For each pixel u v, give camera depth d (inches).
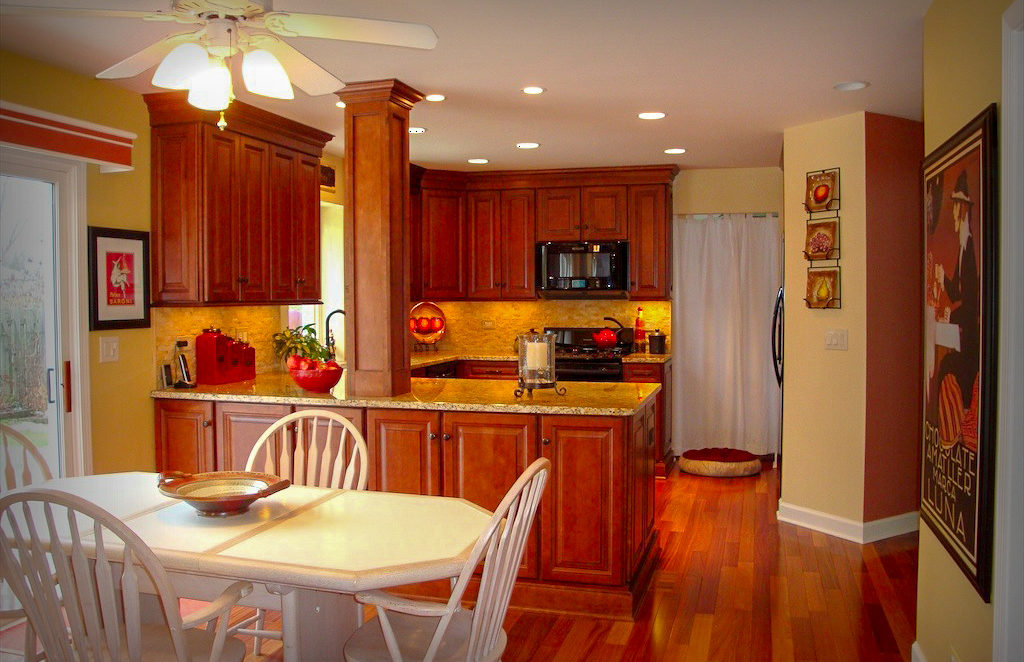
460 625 93.1
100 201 149.9
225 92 94.3
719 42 128.4
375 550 81.2
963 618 95.8
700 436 266.8
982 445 83.1
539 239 258.5
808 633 130.4
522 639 128.6
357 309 154.3
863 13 114.9
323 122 184.1
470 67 142.3
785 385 196.2
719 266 262.4
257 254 172.7
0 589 131.6
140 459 160.4
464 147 218.5
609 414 135.9
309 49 131.3
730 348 262.4
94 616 74.8
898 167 182.1
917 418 186.4
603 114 178.9
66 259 143.5
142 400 161.0
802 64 140.6
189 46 86.4
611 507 137.3
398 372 155.4
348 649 87.0
